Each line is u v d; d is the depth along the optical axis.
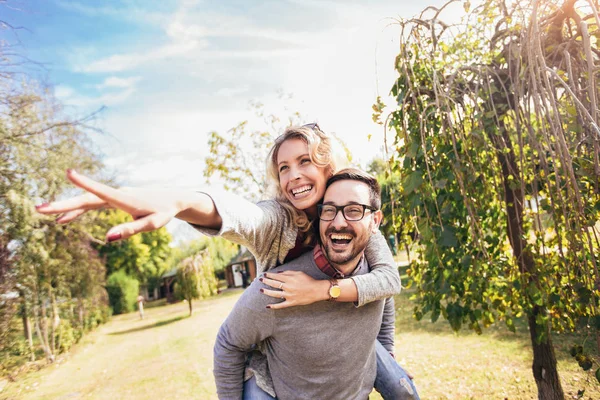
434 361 5.66
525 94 2.45
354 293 1.49
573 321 2.45
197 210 1.03
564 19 2.35
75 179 0.72
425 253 2.68
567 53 2.15
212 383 7.08
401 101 2.75
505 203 2.79
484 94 2.63
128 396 7.23
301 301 1.44
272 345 1.64
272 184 1.69
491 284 2.83
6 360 9.64
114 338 16.09
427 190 2.61
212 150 8.91
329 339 1.56
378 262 1.70
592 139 2.10
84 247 13.06
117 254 31.14
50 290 11.74
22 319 11.45
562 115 2.42
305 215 1.59
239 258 34.56
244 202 1.34
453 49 3.12
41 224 9.68
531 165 2.64
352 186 1.53
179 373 8.24
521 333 6.25
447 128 2.64
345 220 1.49
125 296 28.66
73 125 8.68
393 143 2.94
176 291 20.16
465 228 2.66
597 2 2.14
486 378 4.76
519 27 2.46
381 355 2.02
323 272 1.59
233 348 1.64
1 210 8.09
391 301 2.26
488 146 2.57
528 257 2.78
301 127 1.60
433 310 2.81
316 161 1.54
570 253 2.36
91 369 10.41
